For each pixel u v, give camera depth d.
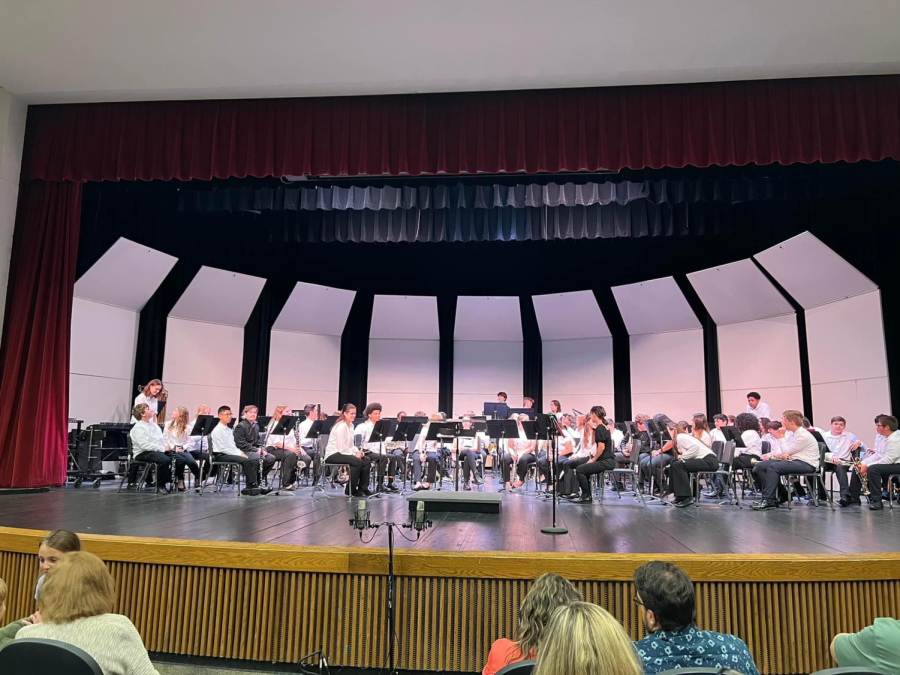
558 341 12.91
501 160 6.61
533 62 6.16
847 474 7.08
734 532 4.54
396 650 3.27
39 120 7.23
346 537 4.04
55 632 1.92
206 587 3.42
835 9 5.27
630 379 12.18
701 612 3.23
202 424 6.82
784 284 9.72
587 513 5.74
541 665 1.35
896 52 5.84
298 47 5.95
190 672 3.28
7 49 6.09
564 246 12.09
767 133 6.35
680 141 6.47
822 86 6.34
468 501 5.66
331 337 12.77
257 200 8.42
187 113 7.02
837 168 7.22
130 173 6.99
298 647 3.33
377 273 12.61
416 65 6.23
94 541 3.50
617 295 11.80
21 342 7.11
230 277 11.15
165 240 10.21
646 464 8.16
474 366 13.12
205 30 5.72
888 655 1.93
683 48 5.87
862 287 8.69
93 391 9.70
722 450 6.38
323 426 8.04
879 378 8.45
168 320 10.95
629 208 9.09
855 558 3.25
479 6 5.34
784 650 3.20
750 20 5.44
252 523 4.62
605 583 3.26
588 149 6.59
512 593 3.26
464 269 12.67
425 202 8.38
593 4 5.29
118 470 8.84
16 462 6.90
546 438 6.81
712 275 10.52
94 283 9.54
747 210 9.46
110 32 5.79
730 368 10.92
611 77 6.41
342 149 6.79
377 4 5.34
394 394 12.98
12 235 7.25
